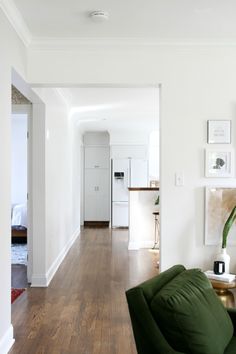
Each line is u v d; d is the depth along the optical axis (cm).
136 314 186
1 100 279
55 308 390
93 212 1077
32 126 475
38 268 472
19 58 331
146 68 366
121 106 674
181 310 185
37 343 308
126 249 711
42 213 475
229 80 366
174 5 288
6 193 296
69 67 365
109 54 366
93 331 332
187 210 365
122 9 295
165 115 366
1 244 284
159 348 181
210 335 190
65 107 651
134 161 1006
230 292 319
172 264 365
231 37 353
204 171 365
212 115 366
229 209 364
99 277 514
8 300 303
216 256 357
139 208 724
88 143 1073
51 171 520
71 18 311
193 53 366
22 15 305
